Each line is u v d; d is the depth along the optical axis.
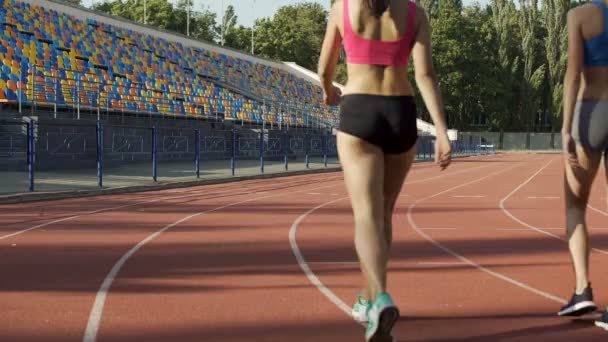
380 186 3.77
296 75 64.19
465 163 48.62
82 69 35.94
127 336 4.55
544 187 23.66
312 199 17.53
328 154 48.12
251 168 32.94
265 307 5.43
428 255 8.38
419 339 4.46
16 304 5.52
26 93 28.86
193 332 4.66
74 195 17.86
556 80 87.94
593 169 4.63
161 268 7.30
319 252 8.54
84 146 27.59
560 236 10.40
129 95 35.81
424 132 65.44
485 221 12.65
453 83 82.25
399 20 3.80
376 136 3.75
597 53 4.44
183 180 23.58
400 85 3.84
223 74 51.97
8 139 24.83
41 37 36.09
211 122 39.09
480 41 85.62
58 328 4.76
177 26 84.44
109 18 44.66
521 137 88.31
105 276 6.80
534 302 5.63
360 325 4.85
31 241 9.45
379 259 3.66
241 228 11.17
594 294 5.97
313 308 5.40
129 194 19.08
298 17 91.19
